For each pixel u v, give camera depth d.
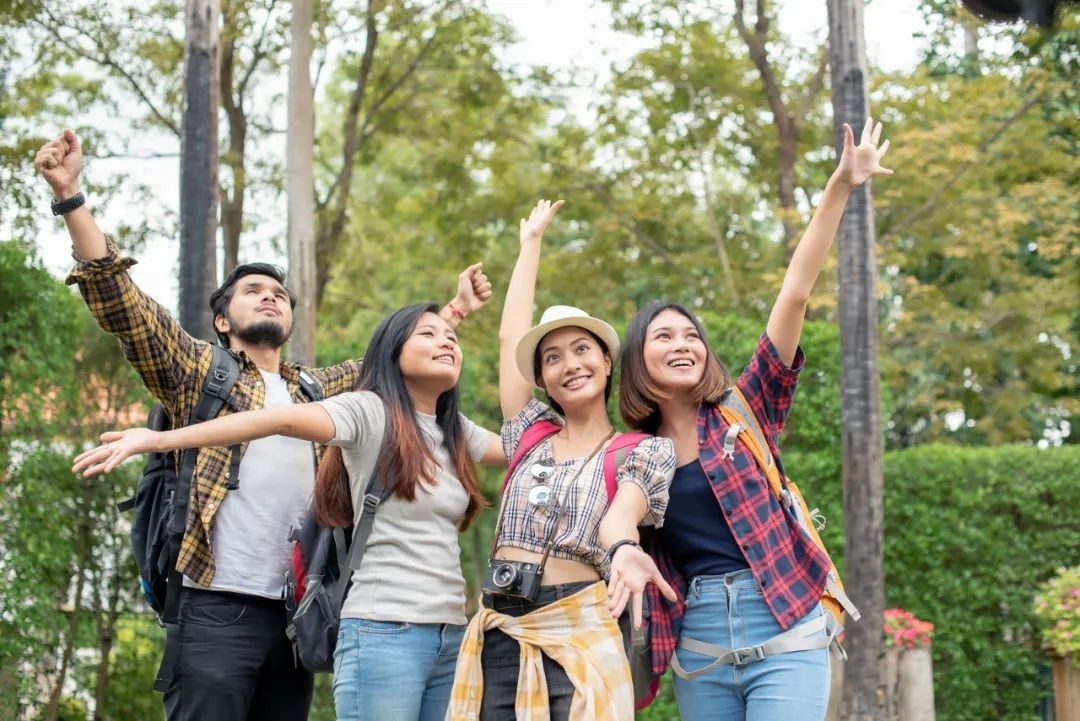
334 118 19.56
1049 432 16.88
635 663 3.46
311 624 3.62
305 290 9.03
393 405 3.62
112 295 3.85
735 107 15.15
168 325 4.04
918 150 12.62
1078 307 14.35
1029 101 13.02
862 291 8.02
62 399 7.97
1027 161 13.70
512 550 3.32
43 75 11.51
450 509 3.67
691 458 3.48
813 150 15.93
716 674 3.37
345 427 3.49
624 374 3.54
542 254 16.20
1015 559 9.60
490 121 14.84
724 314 15.72
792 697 3.25
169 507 4.02
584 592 3.21
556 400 3.55
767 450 3.52
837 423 9.00
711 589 3.38
